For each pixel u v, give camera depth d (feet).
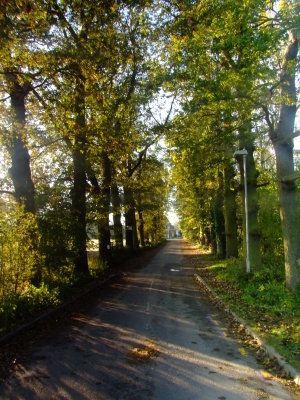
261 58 29.40
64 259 40.06
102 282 53.42
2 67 30.45
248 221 50.03
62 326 28.12
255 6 25.90
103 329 27.07
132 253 110.52
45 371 18.03
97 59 30.17
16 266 29.40
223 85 30.01
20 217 30.94
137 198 98.12
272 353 19.53
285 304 31.30
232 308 32.73
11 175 38.73
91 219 54.39
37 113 41.78
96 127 40.45
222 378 17.01
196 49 28.73
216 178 81.66
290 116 34.83
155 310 34.73
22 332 25.18
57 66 30.71
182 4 27.63
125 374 17.56
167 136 41.01
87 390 15.67
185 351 21.40
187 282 57.36
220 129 37.68
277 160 35.83
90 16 27.40
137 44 33.22
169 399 14.75
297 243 34.68
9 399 14.84
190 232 192.75
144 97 37.09
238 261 62.95
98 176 74.02
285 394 15.16
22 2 23.18
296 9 25.35
